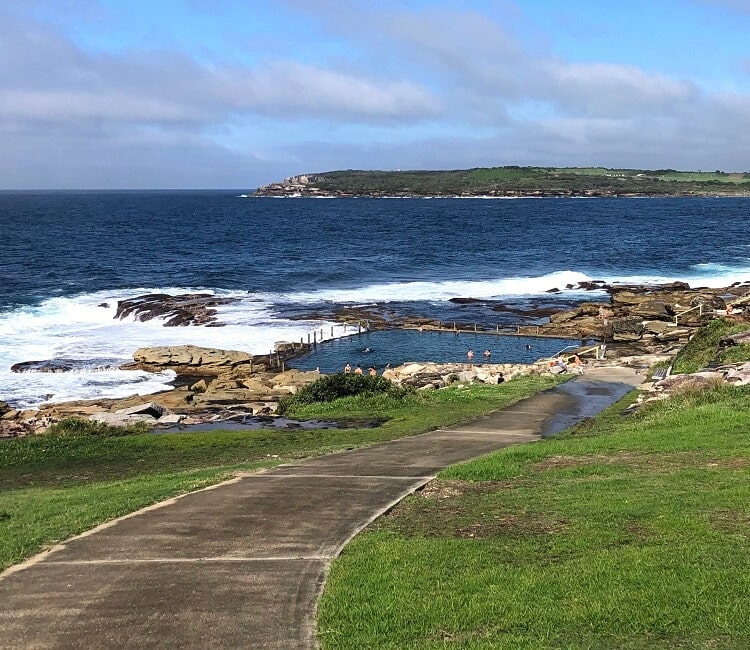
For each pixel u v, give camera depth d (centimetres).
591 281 6131
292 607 760
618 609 708
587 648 645
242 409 2473
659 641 654
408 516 1044
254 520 1044
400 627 702
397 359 3744
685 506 988
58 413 2514
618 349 3762
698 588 739
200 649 679
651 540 880
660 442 1424
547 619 701
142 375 3212
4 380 3072
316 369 3506
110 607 768
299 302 5088
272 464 1484
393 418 2191
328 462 1455
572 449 1433
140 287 5506
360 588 788
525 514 1016
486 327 4444
